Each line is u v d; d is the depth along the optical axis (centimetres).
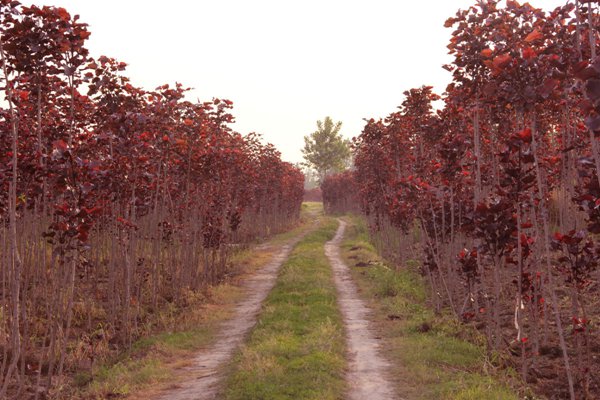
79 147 1391
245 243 3891
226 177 2719
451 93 1471
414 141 2406
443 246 1806
